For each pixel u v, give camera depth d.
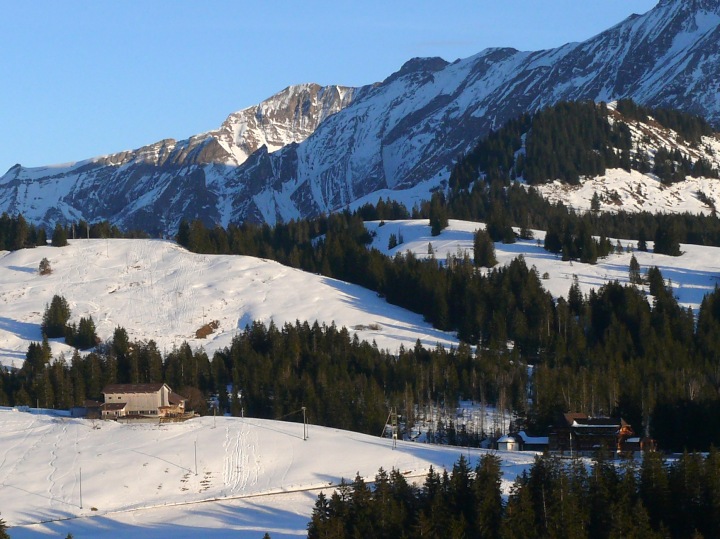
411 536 148.00
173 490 175.25
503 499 161.38
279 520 164.38
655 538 145.88
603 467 159.75
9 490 175.12
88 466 182.62
